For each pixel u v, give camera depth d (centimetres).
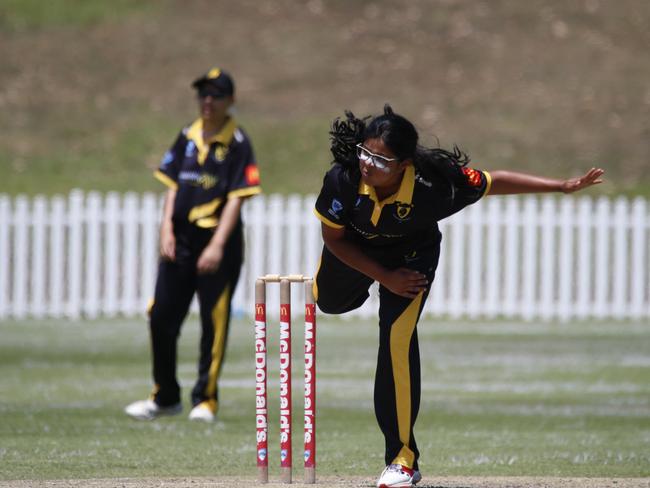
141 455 2588
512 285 6669
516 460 2567
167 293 3194
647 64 10725
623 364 4797
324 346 5362
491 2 11606
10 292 7362
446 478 2267
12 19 11225
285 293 2061
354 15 11362
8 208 6525
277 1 11606
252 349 5225
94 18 11275
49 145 9162
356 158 1934
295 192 8412
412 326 2044
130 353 5047
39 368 4528
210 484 2103
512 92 10131
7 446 2692
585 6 11600
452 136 9306
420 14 11356
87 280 6575
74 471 2348
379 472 2373
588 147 9238
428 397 3834
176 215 3188
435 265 2103
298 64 10462
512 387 4100
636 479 2242
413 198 1941
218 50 10694
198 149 3184
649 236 7306
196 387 3222
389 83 10206
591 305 6762
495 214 6650
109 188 8462
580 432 3062
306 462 2091
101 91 10094
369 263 2008
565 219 6662
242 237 3219
